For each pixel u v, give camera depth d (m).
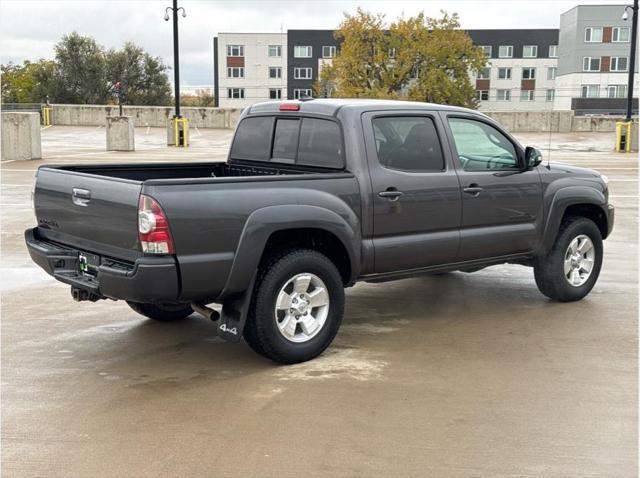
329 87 61.59
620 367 5.27
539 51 84.81
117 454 3.88
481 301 7.20
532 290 7.68
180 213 4.64
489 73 85.75
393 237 5.79
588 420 4.34
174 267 4.62
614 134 42.19
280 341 5.16
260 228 4.93
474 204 6.23
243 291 5.00
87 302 7.11
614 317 6.61
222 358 5.47
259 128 6.46
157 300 4.68
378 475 3.66
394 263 5.82
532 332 6.13
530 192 6.64
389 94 59.00
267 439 4.05
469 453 3.90
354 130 5.61
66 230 5.39
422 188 5.88
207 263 4.75
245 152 6.61
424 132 6.01
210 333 6.14
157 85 73.50
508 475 3.67
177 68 32.38
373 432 4.14
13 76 79.31
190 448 3.95
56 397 4.69
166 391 4.79
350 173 5.57
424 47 59.03
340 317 5.46
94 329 6.23
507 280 8.16
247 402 4.59
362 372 5.13
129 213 4.69
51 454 3.88
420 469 3.72
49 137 35.81
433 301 7.20
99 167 6.02
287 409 4.47
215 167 6.81
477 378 5.02
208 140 36.03
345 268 5.65
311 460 3.81
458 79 61.38
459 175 6.14
